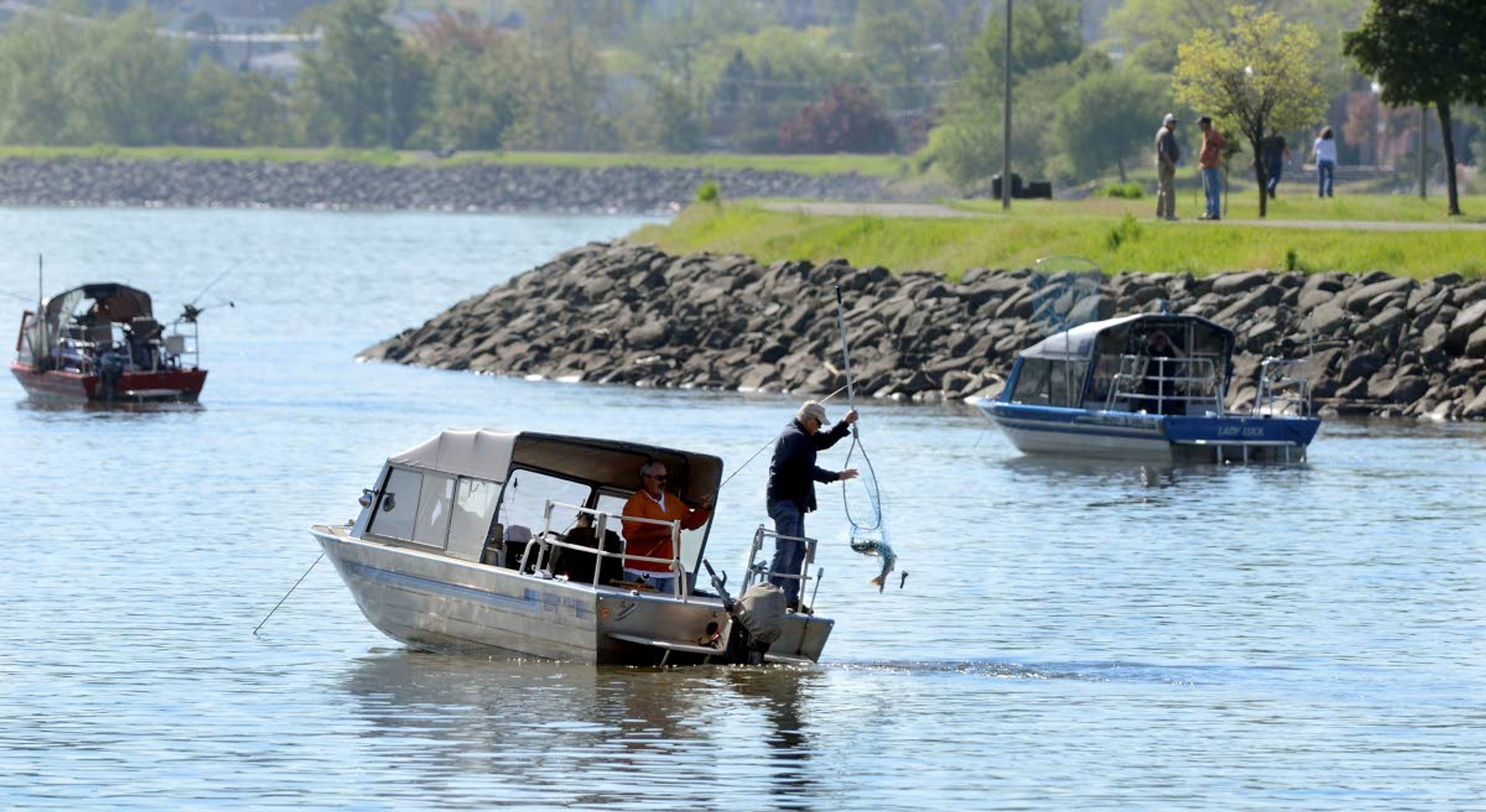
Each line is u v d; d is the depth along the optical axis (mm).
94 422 175500
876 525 105438
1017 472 150625
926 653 86562
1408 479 145625
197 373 192500
